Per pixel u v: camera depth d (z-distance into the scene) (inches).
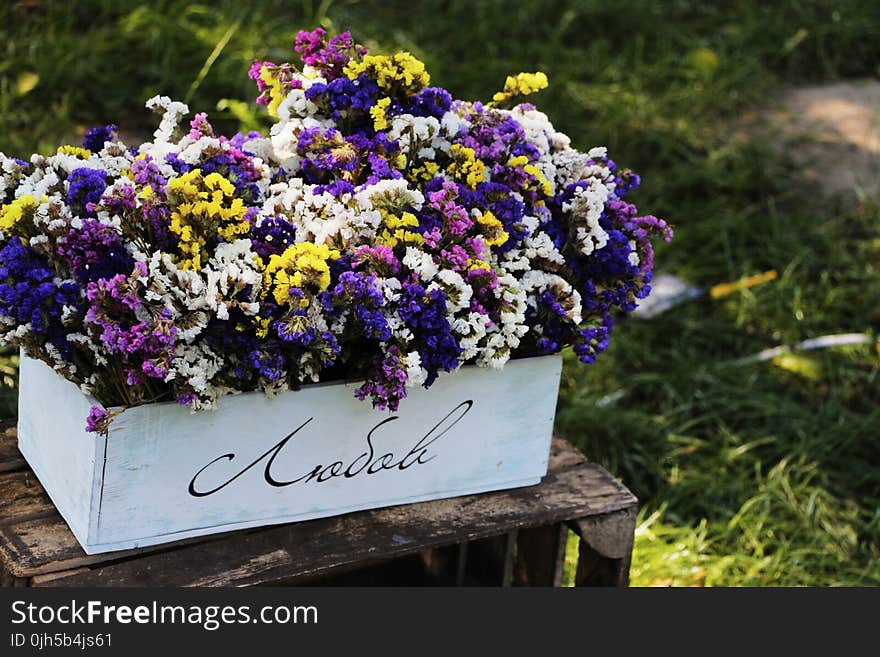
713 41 203.0
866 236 156.1
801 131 183.3
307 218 64.2
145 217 61.2
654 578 99.2
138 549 64.6
